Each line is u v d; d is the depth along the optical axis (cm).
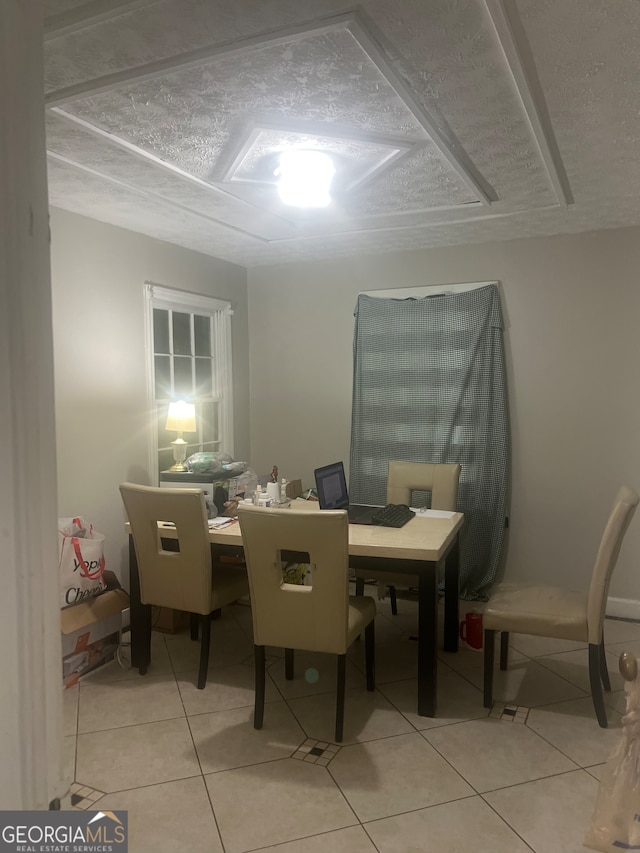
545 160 256
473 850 191
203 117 217
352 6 154
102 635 313
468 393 408
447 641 334
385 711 275
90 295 344
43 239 75
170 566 292
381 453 435
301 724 264
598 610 258
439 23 162
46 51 173
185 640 352
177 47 172
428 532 294
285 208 329
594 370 385
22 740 74
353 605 281
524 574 409
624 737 175
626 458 381
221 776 228
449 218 349
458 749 245
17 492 72
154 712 274
